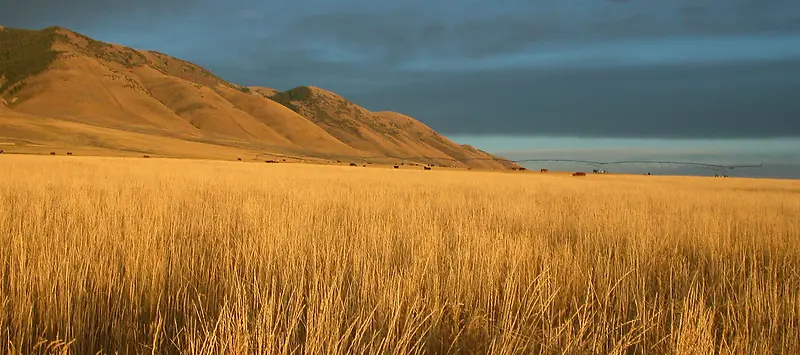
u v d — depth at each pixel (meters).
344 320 4.12
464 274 5.18
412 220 9.12
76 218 8.19
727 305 4.91
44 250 5.48
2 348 3.57
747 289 5.19
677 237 8.68
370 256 5.91
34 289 4.43
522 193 20.09
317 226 8.22
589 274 5.16
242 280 4.78
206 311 4.21
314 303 4.11
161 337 3.82
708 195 21.55
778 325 4.63
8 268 5.22
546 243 7.16
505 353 3.68
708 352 3.77
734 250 7.64
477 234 7.52
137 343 3.84
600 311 4.68
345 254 5.84
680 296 5.38
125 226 7.54
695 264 7.21
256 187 18.00
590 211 12.61
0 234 6.39
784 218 12.57
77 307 4.02
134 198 11.52
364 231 7.55
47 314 3.99
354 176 31.88
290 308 4.11
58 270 4.69
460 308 4.50
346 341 3.62
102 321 4.13
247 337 3.31
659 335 4.32
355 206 12.13
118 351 3.76
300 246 6.31
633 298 5.00
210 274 5.47
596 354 3.83
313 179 25.64
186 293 4.79
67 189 14.00
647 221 10.58
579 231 8.80
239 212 10.07
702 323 4.07
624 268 5.84
